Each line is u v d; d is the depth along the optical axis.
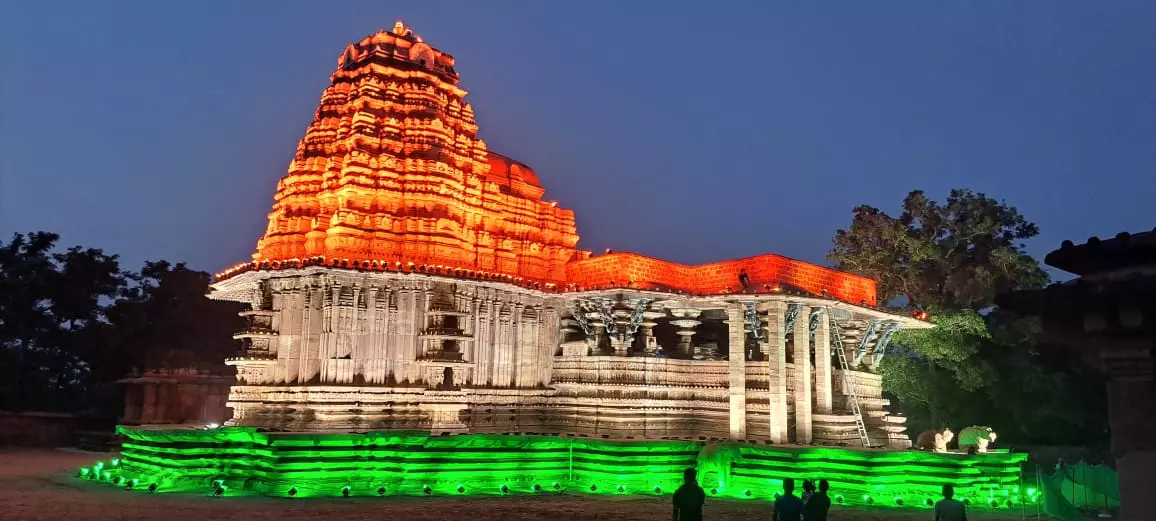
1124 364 7.37
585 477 24.12
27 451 34.06
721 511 20.08
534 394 27.73
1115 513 20.66
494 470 23.22
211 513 17.33
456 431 24.94
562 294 27.34
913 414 42.53
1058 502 19.33
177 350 47.19
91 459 30.27
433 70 29.06
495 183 30.38
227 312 49.03
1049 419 38.06
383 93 27.83
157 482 21.44
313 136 28.14
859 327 30.47
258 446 21.41
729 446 24.06
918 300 39.53
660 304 27.27
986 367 35.22
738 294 25.14
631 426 26.62
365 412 23.50
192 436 21.75
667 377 28.03
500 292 27.17
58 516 16.66
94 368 46.78
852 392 27.78
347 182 25.92
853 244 41.31
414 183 26.83
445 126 28.27
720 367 28.06
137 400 38.78
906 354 37.88
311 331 24.28
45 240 46.66
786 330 26.83
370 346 24.11
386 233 26.00
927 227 40.47
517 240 30.61
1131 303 7.18
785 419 24.83
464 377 25.94
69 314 46.19
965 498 23.47
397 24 29.39
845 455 23.19
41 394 47.09
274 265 23.92
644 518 18.38
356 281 24.08
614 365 27.00
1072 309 7.59
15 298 43.50
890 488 23.16
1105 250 7.62
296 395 23.59
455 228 26.98
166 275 49.12
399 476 21.80
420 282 25.09
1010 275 37.31
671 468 24.23
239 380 27.28
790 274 26.38
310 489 20.70
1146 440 7.14
